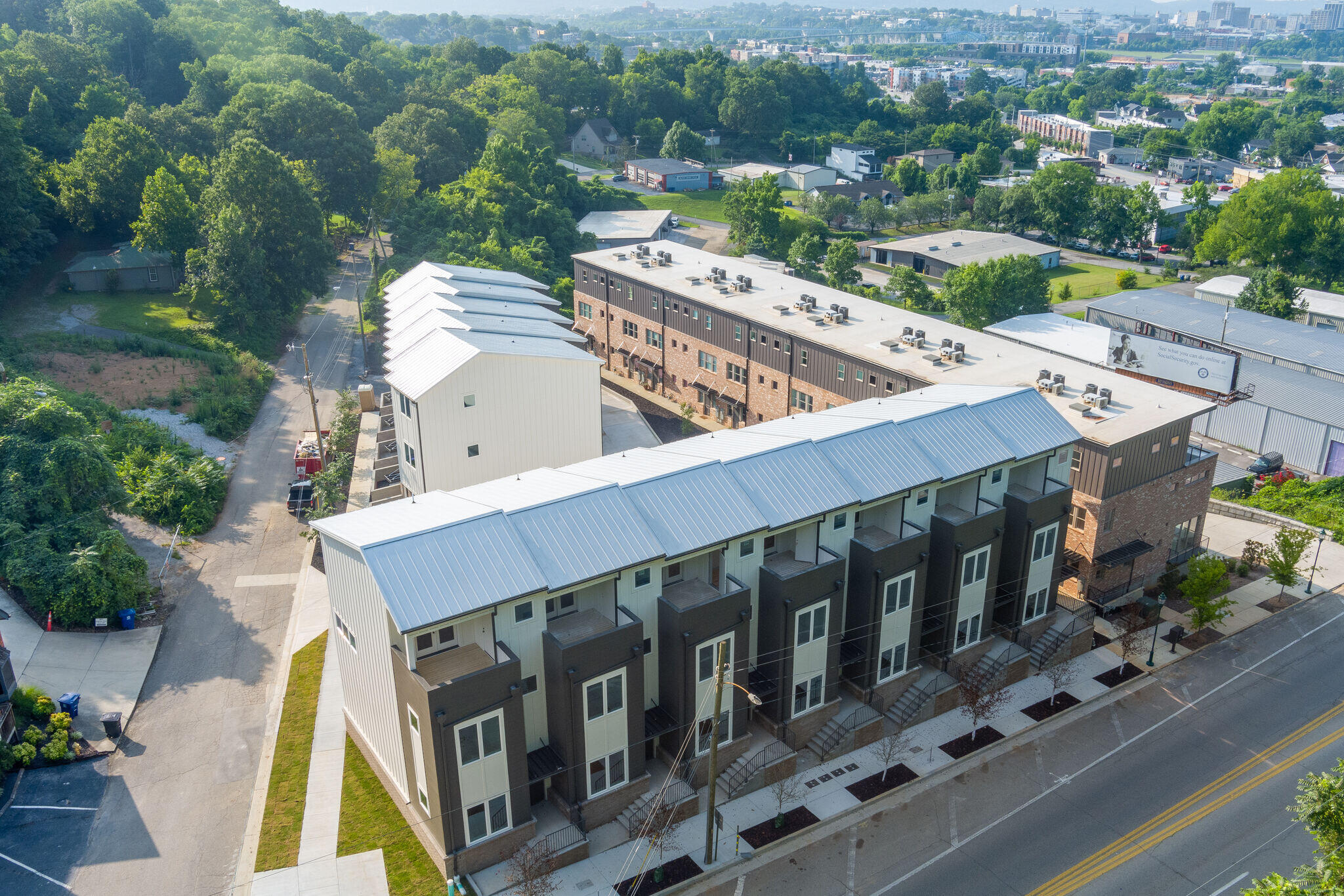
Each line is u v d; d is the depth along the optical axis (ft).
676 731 119.34
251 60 495.00
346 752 126.41
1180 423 164.86
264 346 284.82
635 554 111.45
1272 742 134.62
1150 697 144.36
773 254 449.06
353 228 391.24
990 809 121.60
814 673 128.36
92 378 238.48
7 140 272.31
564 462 184.03
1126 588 166.71
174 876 106.32
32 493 159.33
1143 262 495.00
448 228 364.58
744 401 237.25
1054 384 178.09
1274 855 114.21
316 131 372.17
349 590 114.11
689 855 112.37
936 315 359.46
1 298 270.26
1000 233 524.11
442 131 450.30
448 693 98.78
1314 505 208.03
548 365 175.32
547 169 471.21
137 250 301.43
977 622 144.97
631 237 446.60
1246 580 178.19
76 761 123.13
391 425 213.66
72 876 105.70
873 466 132.36
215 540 182.80
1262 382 253.24
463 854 105.19
